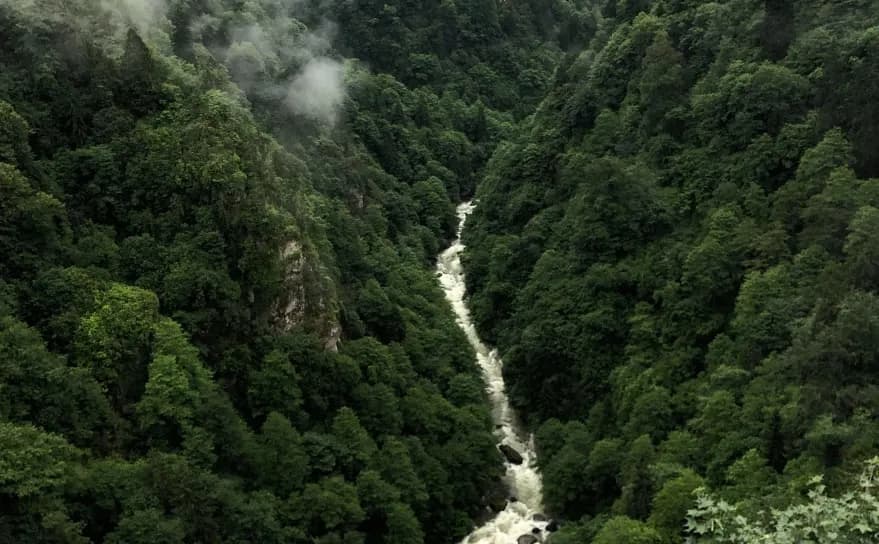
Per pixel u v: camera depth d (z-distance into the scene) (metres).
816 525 21.53
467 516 56.69
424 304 75.06
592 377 63.03
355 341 59.91
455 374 68.12
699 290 57.78
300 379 52.28
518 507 59.88
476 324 81.88
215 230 51.28
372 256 76.00
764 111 63.34
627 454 52.28
